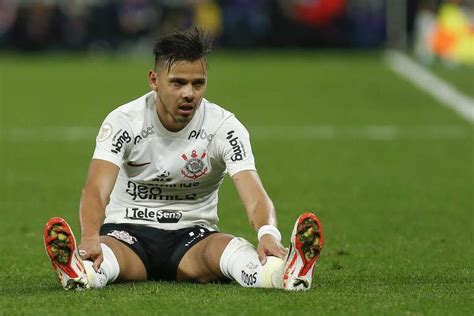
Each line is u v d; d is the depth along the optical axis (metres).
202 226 25.75
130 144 24.98
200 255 24.86
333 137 64.81
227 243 24.70
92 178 24.47
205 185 25.62
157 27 117.69
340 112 76.69
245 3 118.56
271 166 52.91
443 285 24.92
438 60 104.69
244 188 24.58
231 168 24.91
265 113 75.94
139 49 118.94
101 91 88.00
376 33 118.25
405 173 50.69
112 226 25.48
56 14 119.56
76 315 21.58
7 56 119.25
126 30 118.94
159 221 25.52
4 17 119.69
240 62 109.25
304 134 66.06
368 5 118.06
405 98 83.44
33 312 21.86
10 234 35.12
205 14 116.06
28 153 57.94
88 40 119.69
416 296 23.22
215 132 25.12
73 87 90.75
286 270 23.28
